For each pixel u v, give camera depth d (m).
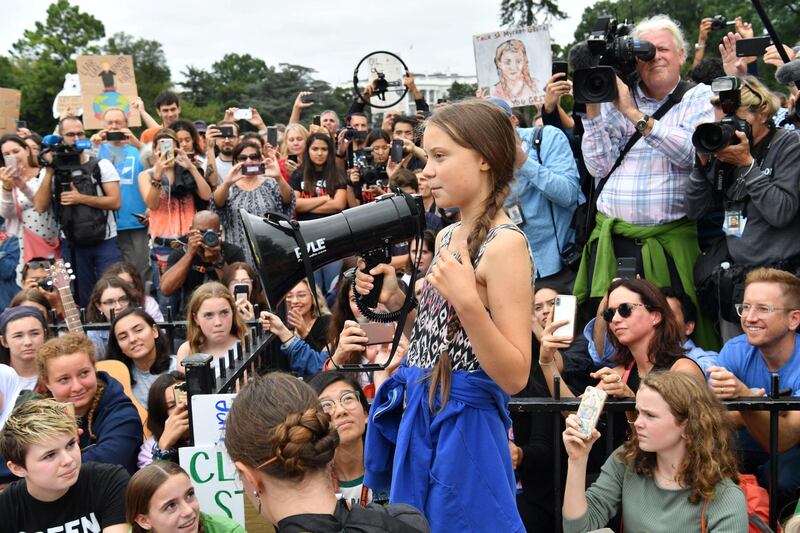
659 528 3.09
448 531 2.29
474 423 2.31
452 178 2.29
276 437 1.79
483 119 2.28
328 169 7.78
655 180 4.79
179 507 3.13
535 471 3.96
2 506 3.38
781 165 4.31
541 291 4.76
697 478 3.03
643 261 4.82
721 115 4.47
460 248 2.26
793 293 3.79
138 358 5.01
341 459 3.68
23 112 46.66
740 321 4.29
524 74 6.96
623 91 4.61
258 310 4.90
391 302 3.29
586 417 3.16
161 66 61.97
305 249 2.56
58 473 3.29
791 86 5.43
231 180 7.28
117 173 7.90
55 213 7.61
